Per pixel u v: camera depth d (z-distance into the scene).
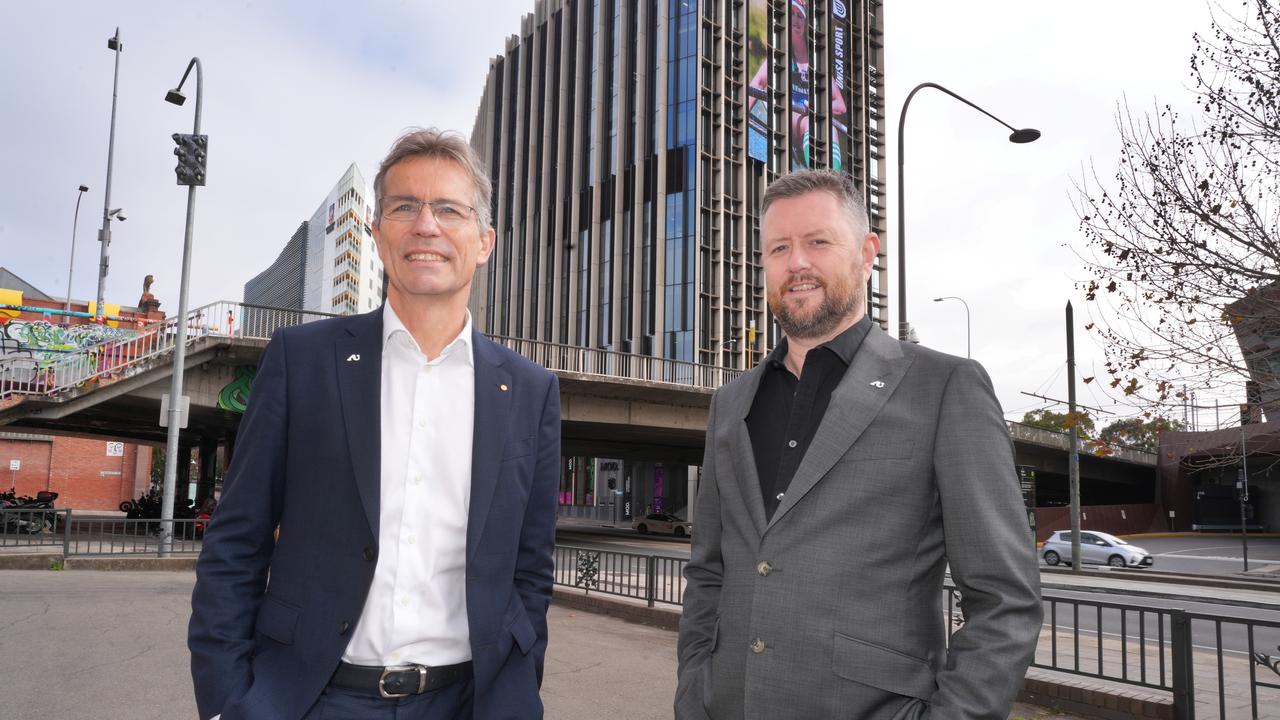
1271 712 6.12
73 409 18.27
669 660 7.69
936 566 1.98
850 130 56.19
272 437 2.08
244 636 1.99
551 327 54.91
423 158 2.20
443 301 2.19
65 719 5.23
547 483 2.34
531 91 62.25
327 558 1.99
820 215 2.20
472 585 2.03
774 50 52.28
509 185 63.53
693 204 46.88
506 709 2.06
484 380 2.20
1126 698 5.96
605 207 52.09
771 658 1.89
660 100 48.84
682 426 27.80
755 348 48.19
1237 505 57.06
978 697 1.71
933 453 1.96
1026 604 1.77
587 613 10.88
